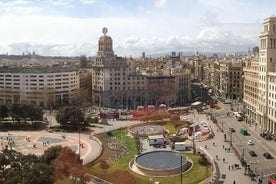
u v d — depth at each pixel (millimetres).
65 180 142625
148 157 194875
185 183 158625
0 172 129250
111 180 162750
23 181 120375
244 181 160875
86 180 153625
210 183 158250
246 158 198750
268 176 168500
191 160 191125
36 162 136625
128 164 188125
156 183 154875
